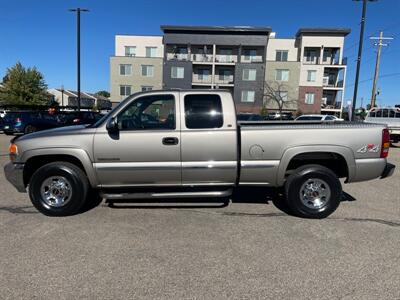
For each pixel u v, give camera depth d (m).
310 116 21.52
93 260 3.68
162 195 5.01
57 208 5.05
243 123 5.67
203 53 48.62
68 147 4.88
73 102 78.00
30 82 51.59
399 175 8.70
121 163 4.91
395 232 4.59
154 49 50.00
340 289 3.16
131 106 4.96
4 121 19.31
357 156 4.99
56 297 2.98
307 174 5.03
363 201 6.18
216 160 4.93
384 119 17.12
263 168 4.97
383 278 3.36
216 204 5.70
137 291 3.10
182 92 4.96
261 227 4.72
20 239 4.22
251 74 47.25
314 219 5.09
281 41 49.34
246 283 3.25
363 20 20.62
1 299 2.94
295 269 3.53
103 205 5.64
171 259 3.73
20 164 4.97
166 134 4.88
